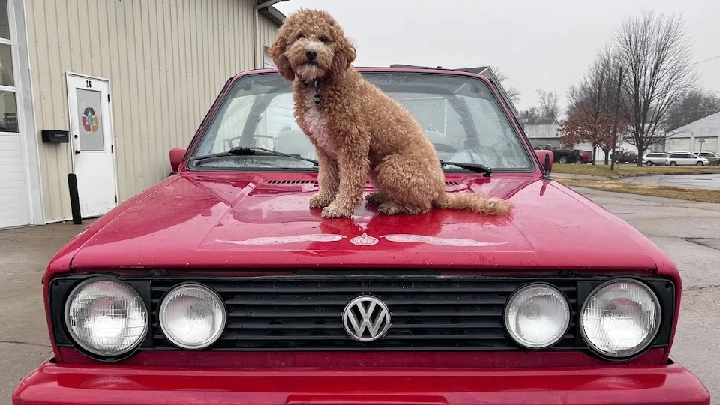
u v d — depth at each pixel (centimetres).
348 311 146
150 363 148
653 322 149
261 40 1403
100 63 819
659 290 148
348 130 179
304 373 144
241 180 237
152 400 134
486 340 150
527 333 147
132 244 151
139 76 916
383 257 146
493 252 149
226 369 146
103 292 145
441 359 150
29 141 704
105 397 134
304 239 155
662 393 137
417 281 148
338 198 181
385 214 181
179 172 256
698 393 138
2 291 440
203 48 1118
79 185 786
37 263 523
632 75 3684
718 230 800
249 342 148
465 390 138
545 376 143
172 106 1017
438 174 188
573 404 135
